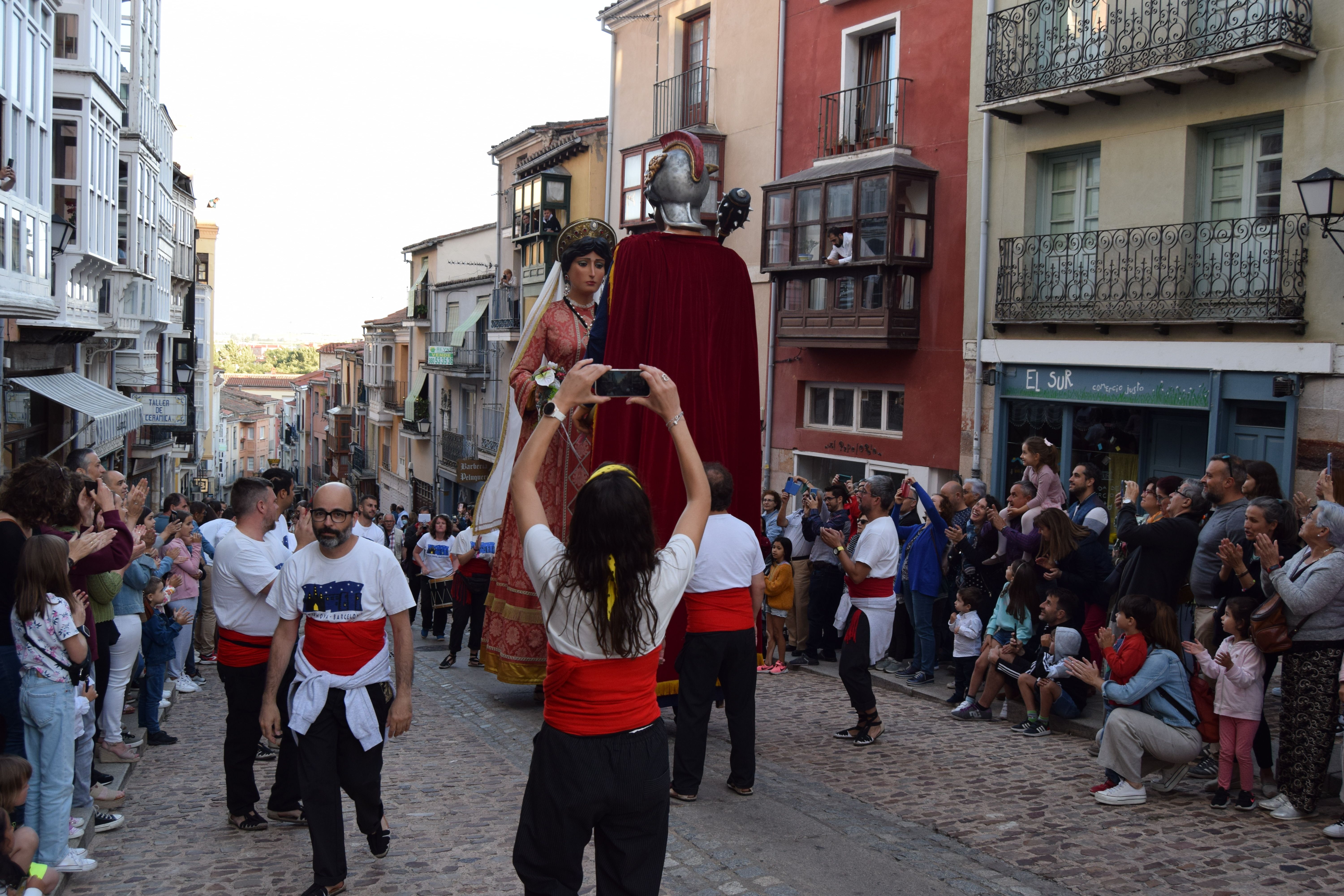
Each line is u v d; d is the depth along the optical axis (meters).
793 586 11.28
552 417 3.64
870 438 17.09
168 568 10.41
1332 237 10.69
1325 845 5.70
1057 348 13.99
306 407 77.12
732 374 7.65
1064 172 14.31
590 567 3.36
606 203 26.39
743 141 20.17
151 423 28.91
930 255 15.96
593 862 5.63
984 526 9.65
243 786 6.03
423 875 5.29
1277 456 11.76
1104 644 6.64
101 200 18.30
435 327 41.59
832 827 5.96
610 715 3.42
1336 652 6.02
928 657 10.00
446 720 9.39
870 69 17.58
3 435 15.42
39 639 5.21
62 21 17.09
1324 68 11.20
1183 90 12.53
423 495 43.12
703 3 21.50
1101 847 5.70
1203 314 12.30
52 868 5.14
